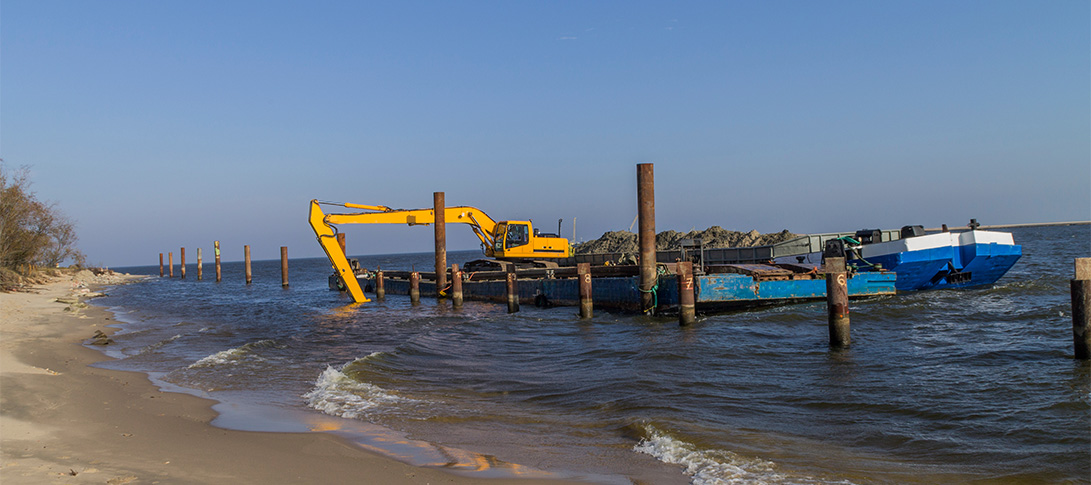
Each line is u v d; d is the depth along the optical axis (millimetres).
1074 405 8781
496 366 13500
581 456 7457
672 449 7559
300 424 8922
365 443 7961
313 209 29656
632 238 51938
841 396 9930
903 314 18219
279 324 23188
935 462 7109
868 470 6875
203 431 8383
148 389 11219
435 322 21422
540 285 26984
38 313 25656
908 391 10031
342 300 35625
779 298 20016
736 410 9312
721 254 27922
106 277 72938
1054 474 6629
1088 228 169375
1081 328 11211
